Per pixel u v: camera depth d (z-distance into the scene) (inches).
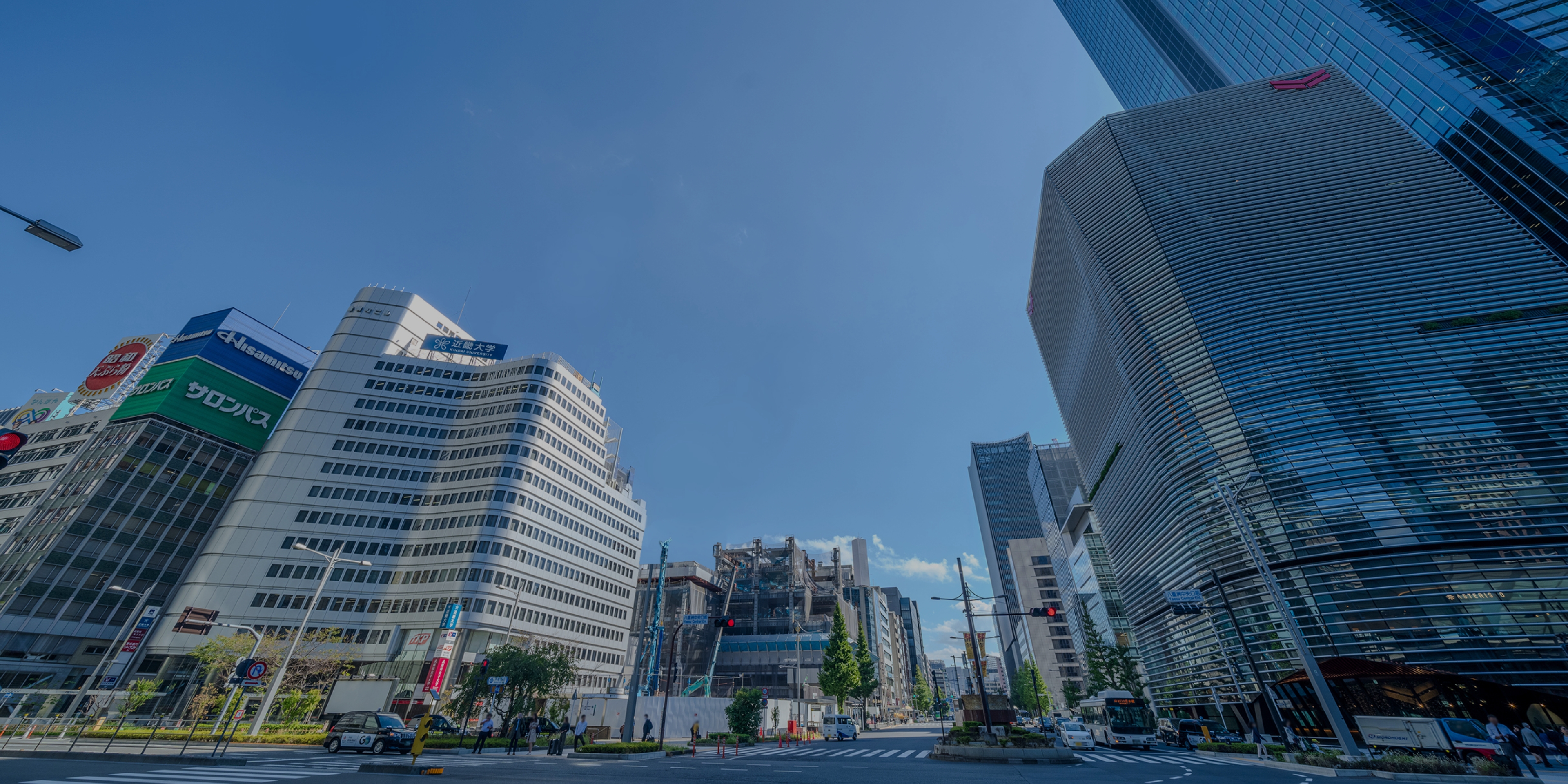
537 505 2979.8
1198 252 2094.0
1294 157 2283.5
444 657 2260.1
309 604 2512.3
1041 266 3388.3
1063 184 2938.0
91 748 887.7
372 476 2866.6
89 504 2546.8
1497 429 1416.1
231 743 1083.3
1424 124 2042.3
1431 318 1637.6
